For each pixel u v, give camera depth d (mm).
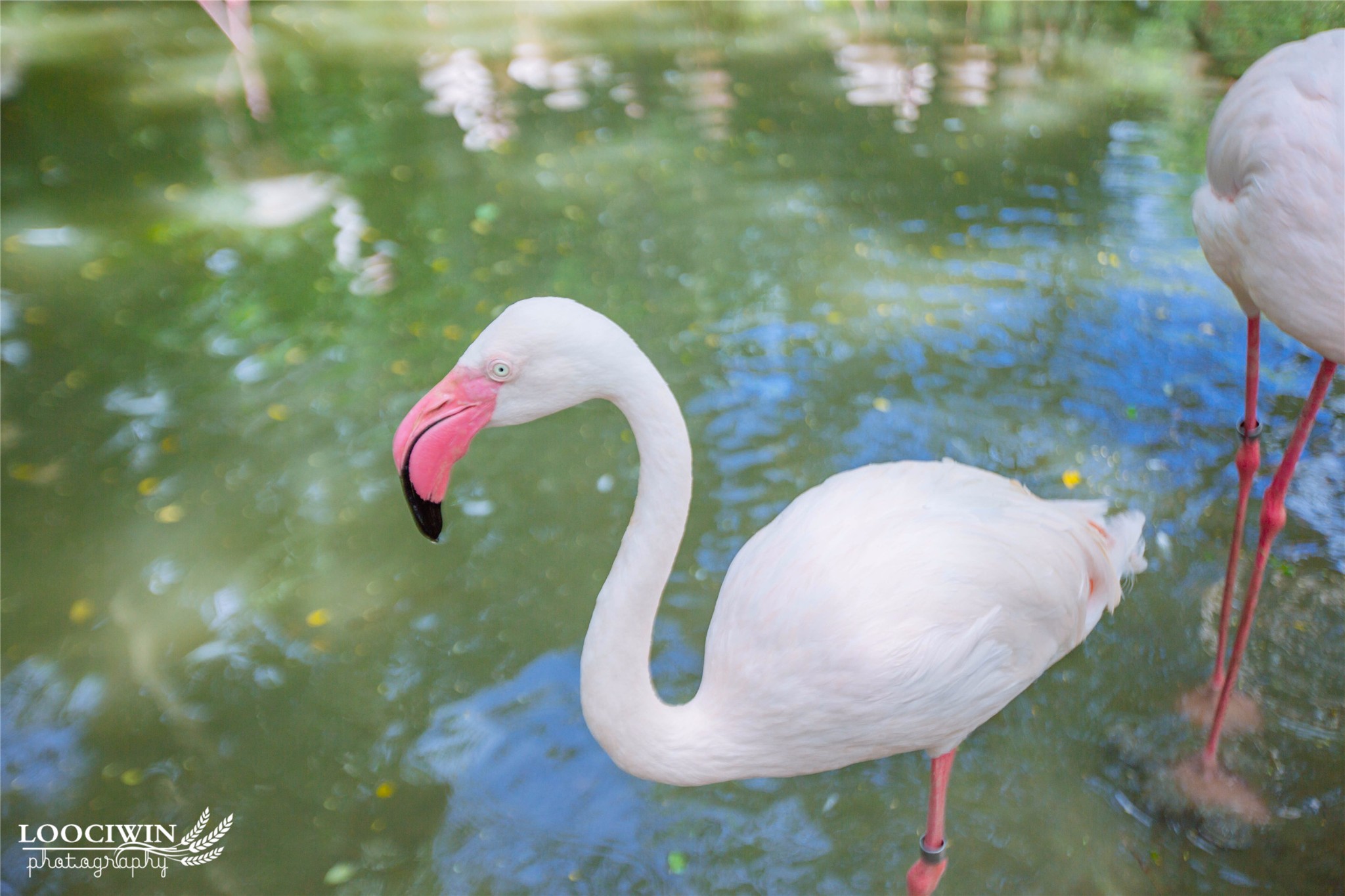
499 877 2678
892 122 6855
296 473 4000
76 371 4582
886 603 2172
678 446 1931
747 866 2697
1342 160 2018
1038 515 2406
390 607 3465
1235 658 2670
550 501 3871
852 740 2230
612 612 2010
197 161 6645
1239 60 7402
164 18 9742
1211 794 2750
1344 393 4141
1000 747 2996
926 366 4422
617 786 2910
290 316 4930
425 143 6809
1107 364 4398
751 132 6785
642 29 9133
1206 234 2377
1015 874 2643
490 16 9594
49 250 5547
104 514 3826
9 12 9703
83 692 3184
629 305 4906
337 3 10211
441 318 4863
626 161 6422
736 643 2229
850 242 5363
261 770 2963
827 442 4027
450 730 3066
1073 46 8164
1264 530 2520
